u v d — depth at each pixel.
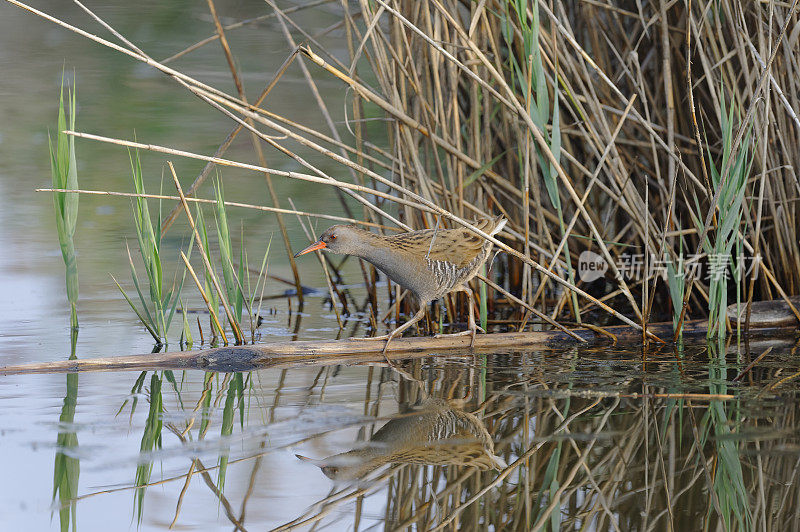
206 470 6.21
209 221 15.57
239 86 10.86
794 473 6.14
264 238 14.77
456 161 10.59
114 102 25.00
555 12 11.73
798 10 10.12
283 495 5.85
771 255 11.32
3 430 6.88
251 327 10.13
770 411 7.31
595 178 9.73
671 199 9.65
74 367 8.66
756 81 10.16
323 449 6.58
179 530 5.33
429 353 9.47
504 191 12.40
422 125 10.77
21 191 17.44
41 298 11.63
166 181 17.62
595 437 6.78
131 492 5.87
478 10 9.05
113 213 16.27
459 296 11.45
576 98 10.16
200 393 7.91
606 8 10.80
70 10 33.44
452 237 9.34
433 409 7.42
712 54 10.98
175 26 32.19
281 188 17.28
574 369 8.70
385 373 8.60
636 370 8.63
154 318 10.98
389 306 12.16
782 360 8.95
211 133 21.53
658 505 5.73
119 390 7.99
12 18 37.81
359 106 11.10
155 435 6.82
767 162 10.53
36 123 22.66
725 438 6.73
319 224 15.01
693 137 11.61
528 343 9.86
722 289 9.71
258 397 7.79
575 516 5.59
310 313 11.73
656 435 6.82
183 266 13.23
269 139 8.54
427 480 6.09
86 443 6.63
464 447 6.63
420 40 10.48
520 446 6.64
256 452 6.52
